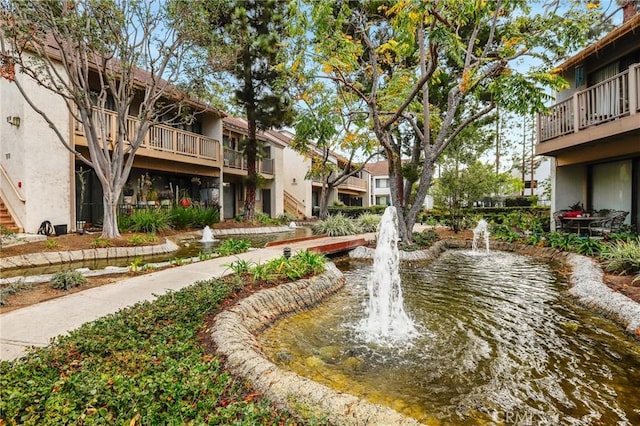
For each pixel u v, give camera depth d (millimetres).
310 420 2240
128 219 11680
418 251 9695
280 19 13898
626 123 7215
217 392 2412
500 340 4086
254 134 16359
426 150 10453
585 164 11273
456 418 2611
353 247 10828
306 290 5660
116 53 9297
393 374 3301
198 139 16062
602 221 9508
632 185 9453
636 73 7020
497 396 2902
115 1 8477
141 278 5891
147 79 13750
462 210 15414
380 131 9516
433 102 12477
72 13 7984
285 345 3975
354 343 4051
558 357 3617
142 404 2125
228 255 8133
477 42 9852
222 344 3217
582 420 2564
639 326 4062
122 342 3105
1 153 10875
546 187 21031
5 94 10656
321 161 19688
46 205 10477
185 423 2025
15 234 9078
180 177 17344
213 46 10227
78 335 3221
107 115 11703
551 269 8180
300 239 11352
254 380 2680
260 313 4559
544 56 8492
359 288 6715
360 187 35562
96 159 9680
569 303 5508
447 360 3588
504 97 7914
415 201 10680
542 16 8477
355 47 7969
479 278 7391
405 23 6184
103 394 2197
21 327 3652
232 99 15016
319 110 9477
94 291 5078
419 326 4594
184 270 6484
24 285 5438
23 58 9445
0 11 7227
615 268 6340
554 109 10062
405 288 6582
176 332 3436
